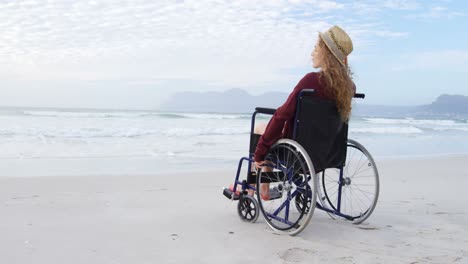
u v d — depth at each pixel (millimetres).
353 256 2617
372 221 3584
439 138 17328
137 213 3715
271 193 3316
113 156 8609
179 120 23562
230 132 15781
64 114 22641
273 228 3152
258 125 3414
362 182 5992
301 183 3047
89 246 2719
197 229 3191
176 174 6312
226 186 5379
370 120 35750
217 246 2777
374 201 3334
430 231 3275
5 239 2826
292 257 2584
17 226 3172
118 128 16000
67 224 3270
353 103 3188
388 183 5914
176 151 9719
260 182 3227
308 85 2924
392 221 3598
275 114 3014
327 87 2951
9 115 21266
